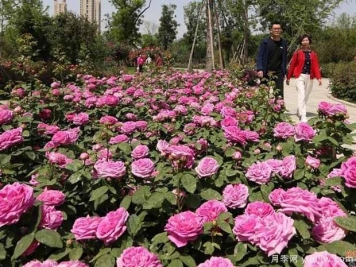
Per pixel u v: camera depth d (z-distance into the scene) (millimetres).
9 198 1496
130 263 1388
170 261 1508
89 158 2225
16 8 22531
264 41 6734
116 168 1919
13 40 22281
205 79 7699
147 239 1771
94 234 1596
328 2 18344
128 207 1877
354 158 1788
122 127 3176
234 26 18656
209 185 2053
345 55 38375
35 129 3121
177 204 1906
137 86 6785
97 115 4316
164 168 2066
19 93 4340
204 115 3689
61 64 8250
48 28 22125
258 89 4613
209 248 1538
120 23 35531
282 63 6801
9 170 2189
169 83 7285
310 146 2518
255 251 1510
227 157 2520
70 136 2686
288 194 1577
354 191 1768
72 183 2088
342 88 14602
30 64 6723
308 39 7715
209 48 11203
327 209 1674
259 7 18312
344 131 2436
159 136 3400
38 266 1437
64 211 1948
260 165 2074
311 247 1504
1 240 1619
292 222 1412
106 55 24453
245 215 1571
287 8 18391
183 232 1480
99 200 1921
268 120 3824
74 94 4703
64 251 1640
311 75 7840
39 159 2623
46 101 4352
